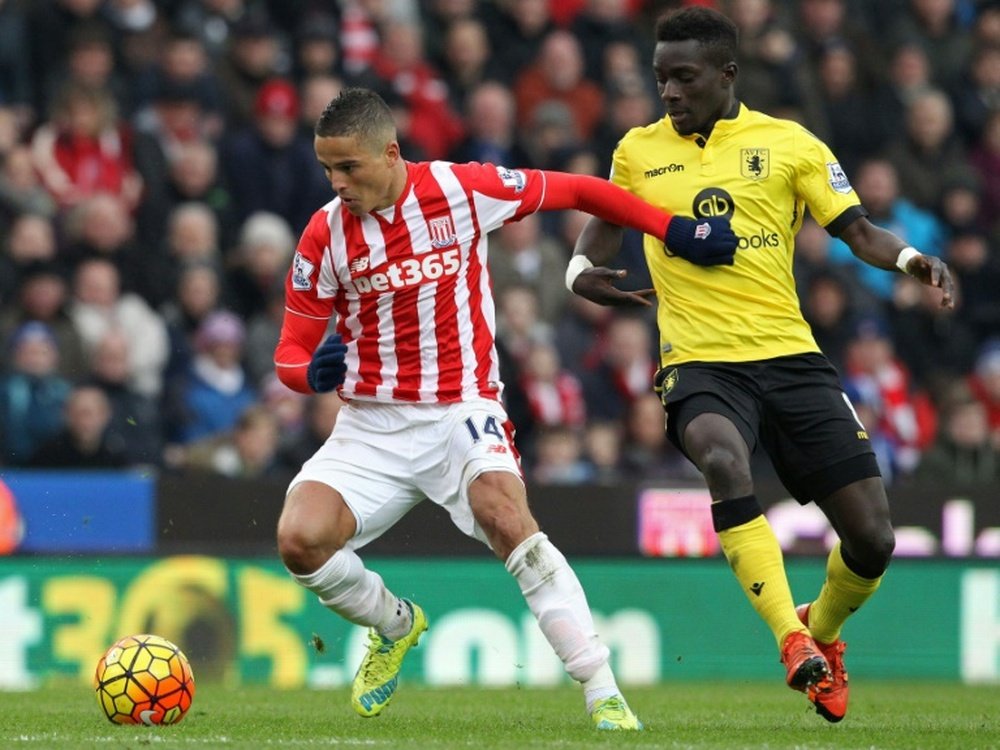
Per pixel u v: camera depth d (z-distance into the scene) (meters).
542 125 49.19
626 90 50.72
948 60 56.12
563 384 43.47
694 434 21.64
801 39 55.72
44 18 47.53
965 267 51.06
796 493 22.92
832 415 22.28
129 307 42.44
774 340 22.41
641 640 36.72
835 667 22.67
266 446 39.47
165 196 45.38
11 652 33.22
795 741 19.77
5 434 39.66
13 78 47.50
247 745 18.58
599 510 36.78
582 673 20.41
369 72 48.75
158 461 40.19
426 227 21.23
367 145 20.45
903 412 46.16
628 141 23.33
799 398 22.33
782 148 22.66
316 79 47.34
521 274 45.53
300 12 50.97
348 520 21.38
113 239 43.19
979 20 58.09
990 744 19.73
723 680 36.75
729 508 21.19
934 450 45.97
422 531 35.81
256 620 34.34
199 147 45.62
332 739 19.38
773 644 37.06
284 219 46.38
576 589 20.52
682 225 22.19
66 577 33.59
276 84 46.69
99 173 44.72
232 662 34.19
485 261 21.83
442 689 32.25
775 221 22.62
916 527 38.59
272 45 49.06
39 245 42.22
